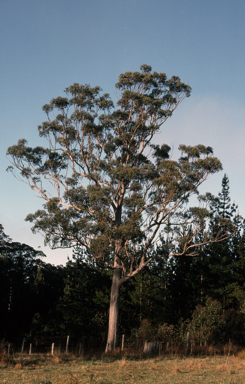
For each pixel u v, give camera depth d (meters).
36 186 28.94
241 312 28.98
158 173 26.17
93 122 28.42
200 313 27.62
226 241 38.56
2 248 57.38
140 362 16.81
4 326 33.31
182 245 26.05
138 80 29.31
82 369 14.09
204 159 24.70
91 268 38.62
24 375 12.08
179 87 29.86
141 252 29.41
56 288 58.16
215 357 18.97
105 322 35.97
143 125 29.12
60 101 28.70
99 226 23.64
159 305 35.06
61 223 25.22
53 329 39.78
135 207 24.56
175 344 24.59
